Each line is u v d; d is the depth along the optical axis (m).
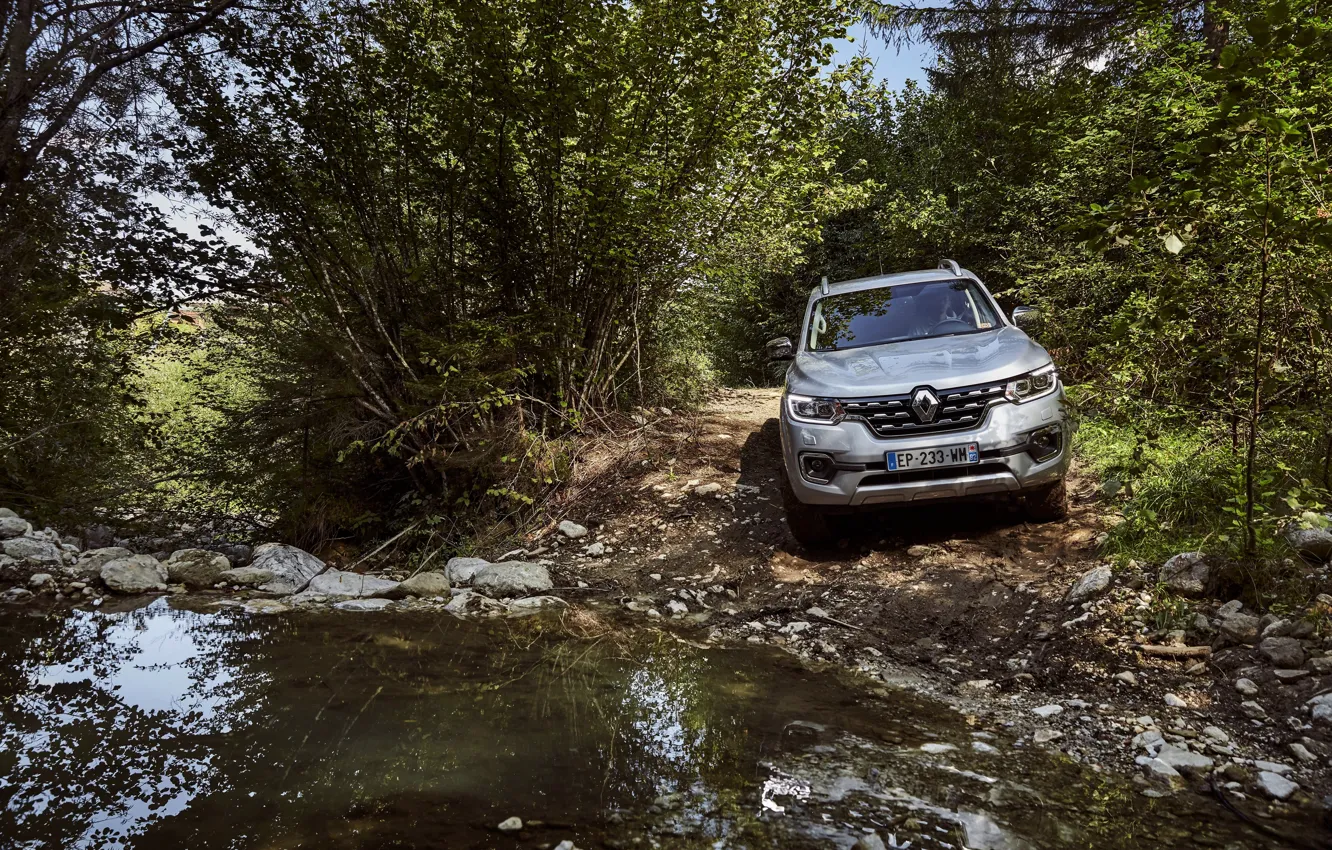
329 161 7.06
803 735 2.90
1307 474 4.26
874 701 3.28
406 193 7.34
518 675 3.64
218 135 6.78
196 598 5.23
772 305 18.38
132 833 2.18
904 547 5.23
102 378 7.45
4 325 6.74
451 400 7.07
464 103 6.80
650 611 4.84
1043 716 3.06
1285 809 2.30
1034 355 5.12
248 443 7.50
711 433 8.56
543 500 7.26
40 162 6.81
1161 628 3.55
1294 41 3.09
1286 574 3.58
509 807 2.33
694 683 3.51
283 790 2.44
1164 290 4.36
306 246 7.23
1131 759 2.66
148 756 2.70
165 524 7.96
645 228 7.20
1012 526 5.26
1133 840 2.13
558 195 7.32
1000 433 4.80
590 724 3.01
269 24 6.86
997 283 12.70
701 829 2.20
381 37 6.77
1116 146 8.44
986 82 12.63
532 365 7.61
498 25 6.53
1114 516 4.91
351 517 7.70
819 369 5.49
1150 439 4.84
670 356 9.91
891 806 2.34
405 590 5.36
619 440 8.23
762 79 7.29
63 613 4.80
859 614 4.41
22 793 2.44
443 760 2.66
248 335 7.39
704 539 6.10
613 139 6.84
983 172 12.95
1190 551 3.99
